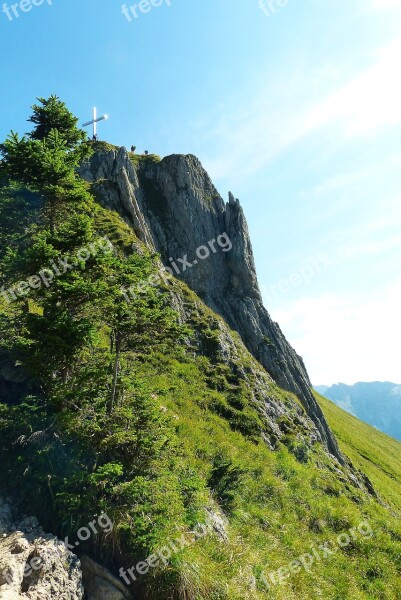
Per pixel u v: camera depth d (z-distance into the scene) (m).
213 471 16.34
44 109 19.09
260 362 39.66
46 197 14.66
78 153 17.44
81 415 11.45
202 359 29.44
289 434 27.17
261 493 17.91
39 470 10.62
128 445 11.30
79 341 11.64
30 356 11.70
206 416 23.02
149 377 23.73
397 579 15.77
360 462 45.09
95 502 9.99
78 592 8.91
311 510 18.62
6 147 14.04
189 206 50.75
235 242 49.34
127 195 43.34
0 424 11.26
